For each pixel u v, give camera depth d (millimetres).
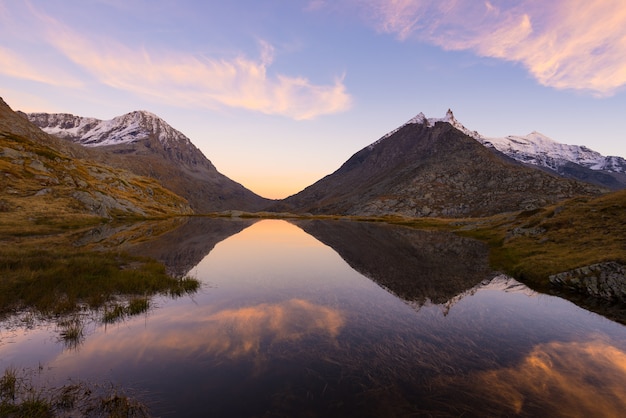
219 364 10656
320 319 15359
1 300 15320
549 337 13844
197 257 32906
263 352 11641
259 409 8289
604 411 8695
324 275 25672
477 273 27828
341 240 53094
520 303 18984
